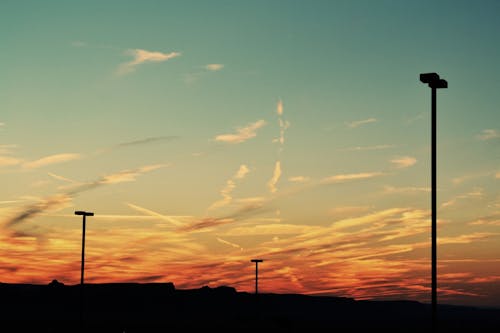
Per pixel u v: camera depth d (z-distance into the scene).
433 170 38.19
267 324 139.25
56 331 107.62
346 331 152.88
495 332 166.38
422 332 162.62
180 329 122.62
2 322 140.88
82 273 70.06
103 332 110.81
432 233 37.34
